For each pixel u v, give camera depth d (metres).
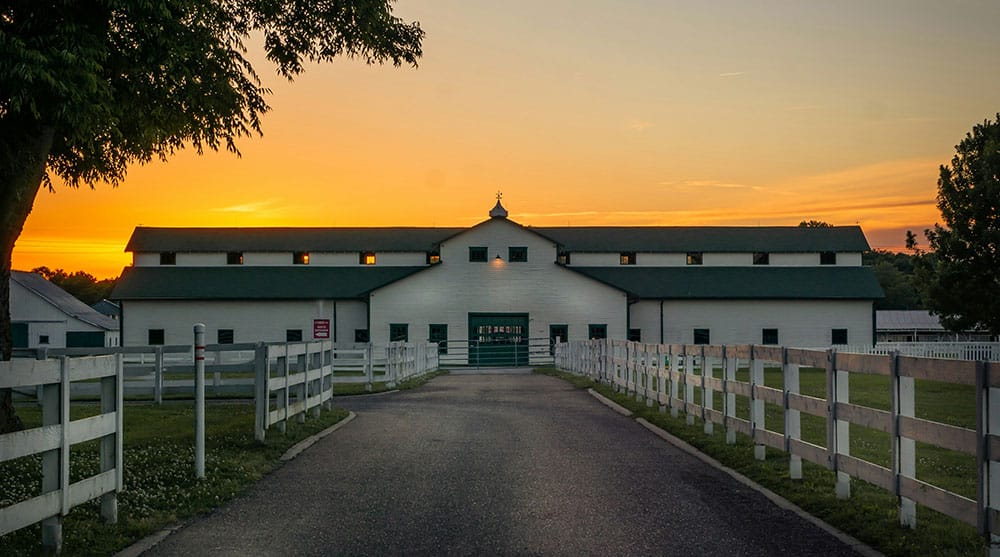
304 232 61.28
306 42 17.02
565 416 18.48
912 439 7.58
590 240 60.94
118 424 8.22
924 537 7.46
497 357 52.88
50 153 16.66
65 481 7.17
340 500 9.39
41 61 11.56
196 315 54.72
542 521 8.33
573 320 53.41
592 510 8.82
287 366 14.58
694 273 58.75
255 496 9.64
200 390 10.52
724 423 13.46
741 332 56.06
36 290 77.25
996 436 6.21
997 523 6.22
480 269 53.34
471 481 10.49
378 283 56.91
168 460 11.51
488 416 18.52
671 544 7.45
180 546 7.50
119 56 13.30
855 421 8.66
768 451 12.63
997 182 39.97
